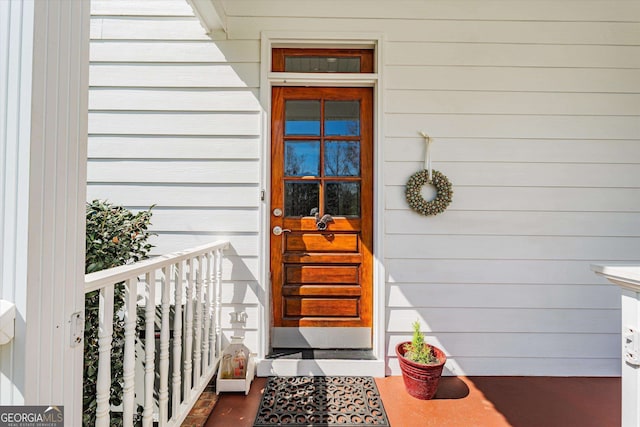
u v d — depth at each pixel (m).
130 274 1.20
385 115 2.33
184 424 1.73
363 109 2.42
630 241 2.33
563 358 2.33
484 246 2.34
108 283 1.07
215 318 2.15
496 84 2.34
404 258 2.33
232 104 2.32
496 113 2.34
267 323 2.33
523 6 2.34
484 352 2.33
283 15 2.32
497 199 2.34
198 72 2.32
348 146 2.43
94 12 2.31
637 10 2.34
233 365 2.07
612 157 2.35
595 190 2.35
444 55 2.34
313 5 2.32
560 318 2.33
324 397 2.00
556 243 2.34
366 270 2.41
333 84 2.39
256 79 2.32
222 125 2.33
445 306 2.33
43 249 0.70
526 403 1.98
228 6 2.31
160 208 2.32
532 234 2.34
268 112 2.33
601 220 2.34
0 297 0.66
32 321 0.68
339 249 2.42
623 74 2.35
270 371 2.24
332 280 2.42
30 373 0.67
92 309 1.45
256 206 2.33
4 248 0.66
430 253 2.33
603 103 2.35
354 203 2.43
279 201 2.41
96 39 2.31
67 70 0.77
